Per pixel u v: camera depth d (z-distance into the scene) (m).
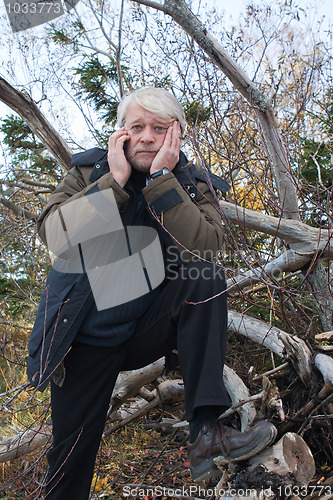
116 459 2.43
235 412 2.03
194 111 3.55
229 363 2.75
